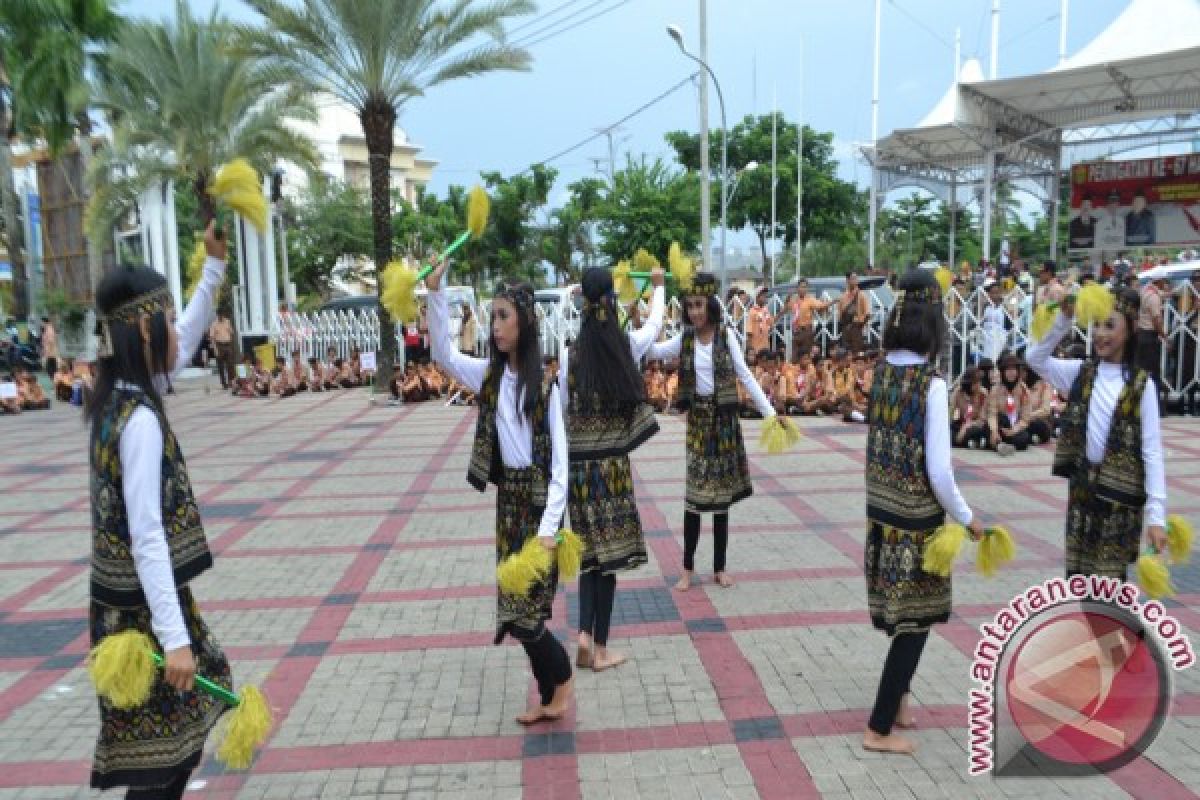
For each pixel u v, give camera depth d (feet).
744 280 121.19
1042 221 139.95
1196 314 33.06
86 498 26.63
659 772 10.23
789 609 15.07
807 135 111.75
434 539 20.24
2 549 20.97
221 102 58.23
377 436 36.73
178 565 7.49
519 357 10.53
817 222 110.32
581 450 12.42
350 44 44.09
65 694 12.92
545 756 10.67
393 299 10.36
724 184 67.00
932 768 10.08
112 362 7.40
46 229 92.63
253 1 42.63
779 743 10.77
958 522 9.73
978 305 37.76
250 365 58.75
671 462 27.99
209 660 8.04
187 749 7.63
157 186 69.67
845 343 39.24
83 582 18.21
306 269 107.86
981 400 28.66
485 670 13.17
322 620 15.33
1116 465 10.71
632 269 14.90
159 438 7.37
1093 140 74.49
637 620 14.83
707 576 16.90
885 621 9.97
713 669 12.87
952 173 86.22
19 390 53.26
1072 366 11.48
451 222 104.37
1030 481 23.82
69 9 62.03
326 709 12.04
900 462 9.76
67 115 64.69
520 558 9.73
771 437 15.25
